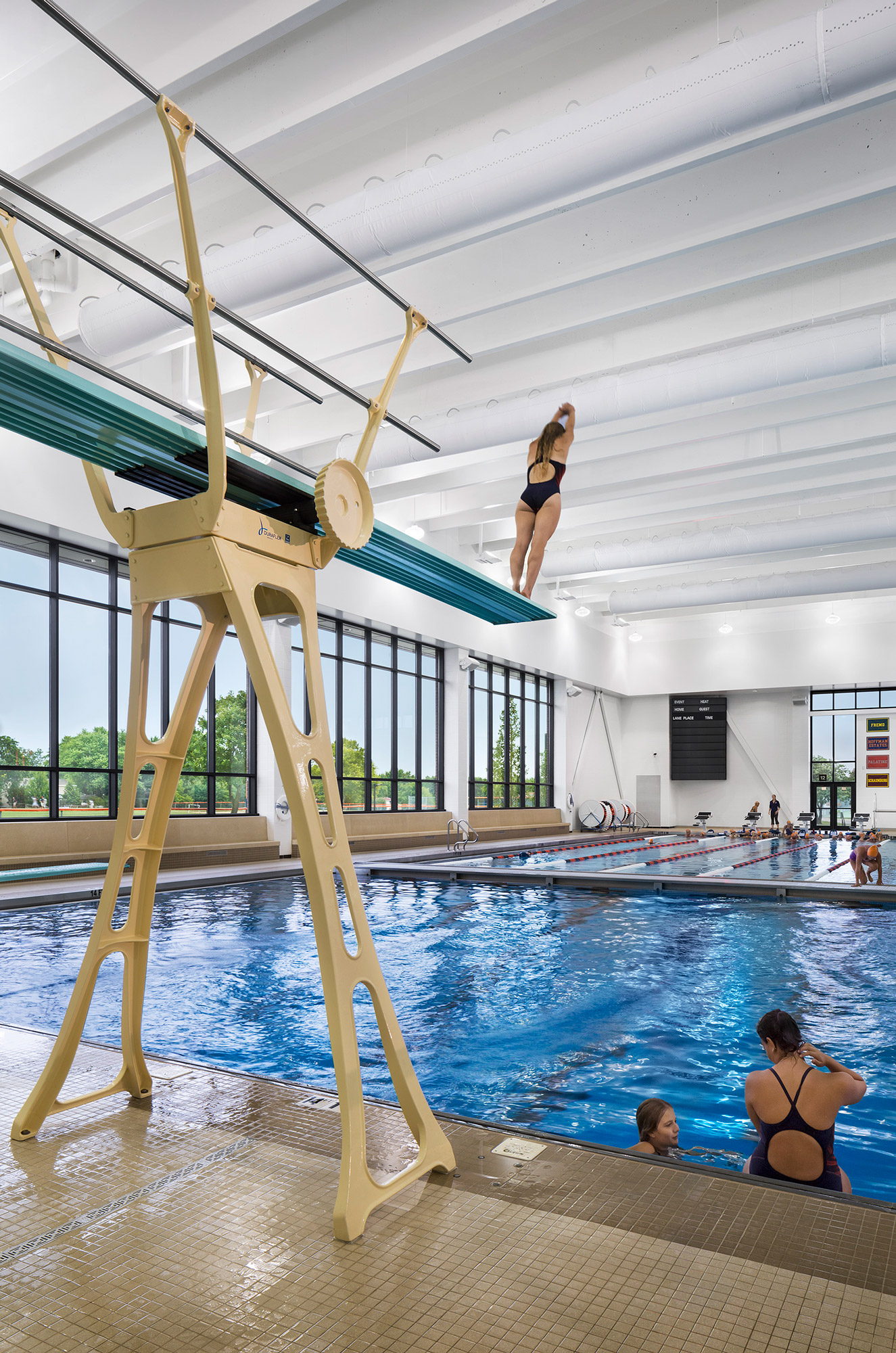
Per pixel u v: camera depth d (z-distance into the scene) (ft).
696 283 25.55
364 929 7.03
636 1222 6.08
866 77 15.70
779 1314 4.94
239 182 24.02
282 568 7.68
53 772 36.14
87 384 6.59
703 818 84.64
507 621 15.85
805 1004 17.72
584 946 24.22
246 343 28.48
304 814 6.76
